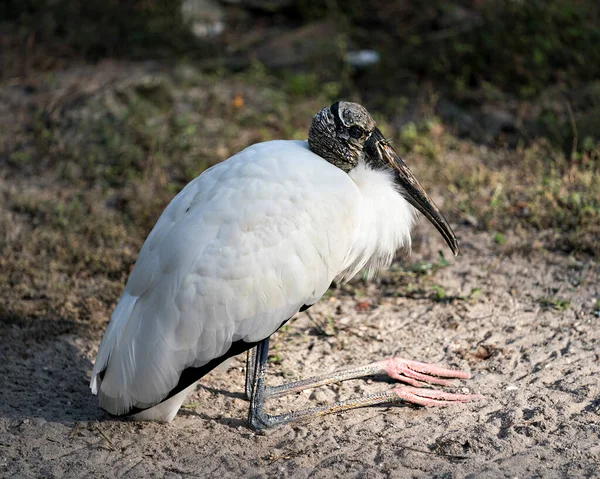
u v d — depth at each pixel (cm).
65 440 773
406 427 771
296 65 1772
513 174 1317
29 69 1755
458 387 837
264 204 729
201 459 736
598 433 734
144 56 1866
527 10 1712
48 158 1451
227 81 1712
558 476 676
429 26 1886
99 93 1595
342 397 840
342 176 775
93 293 1080
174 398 767
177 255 723
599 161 1288
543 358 875
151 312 725
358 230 790
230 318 721
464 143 1436
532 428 747
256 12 2078
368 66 1712
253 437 770
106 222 1251
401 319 984
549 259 1082
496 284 1038
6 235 1229
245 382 845
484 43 1672
